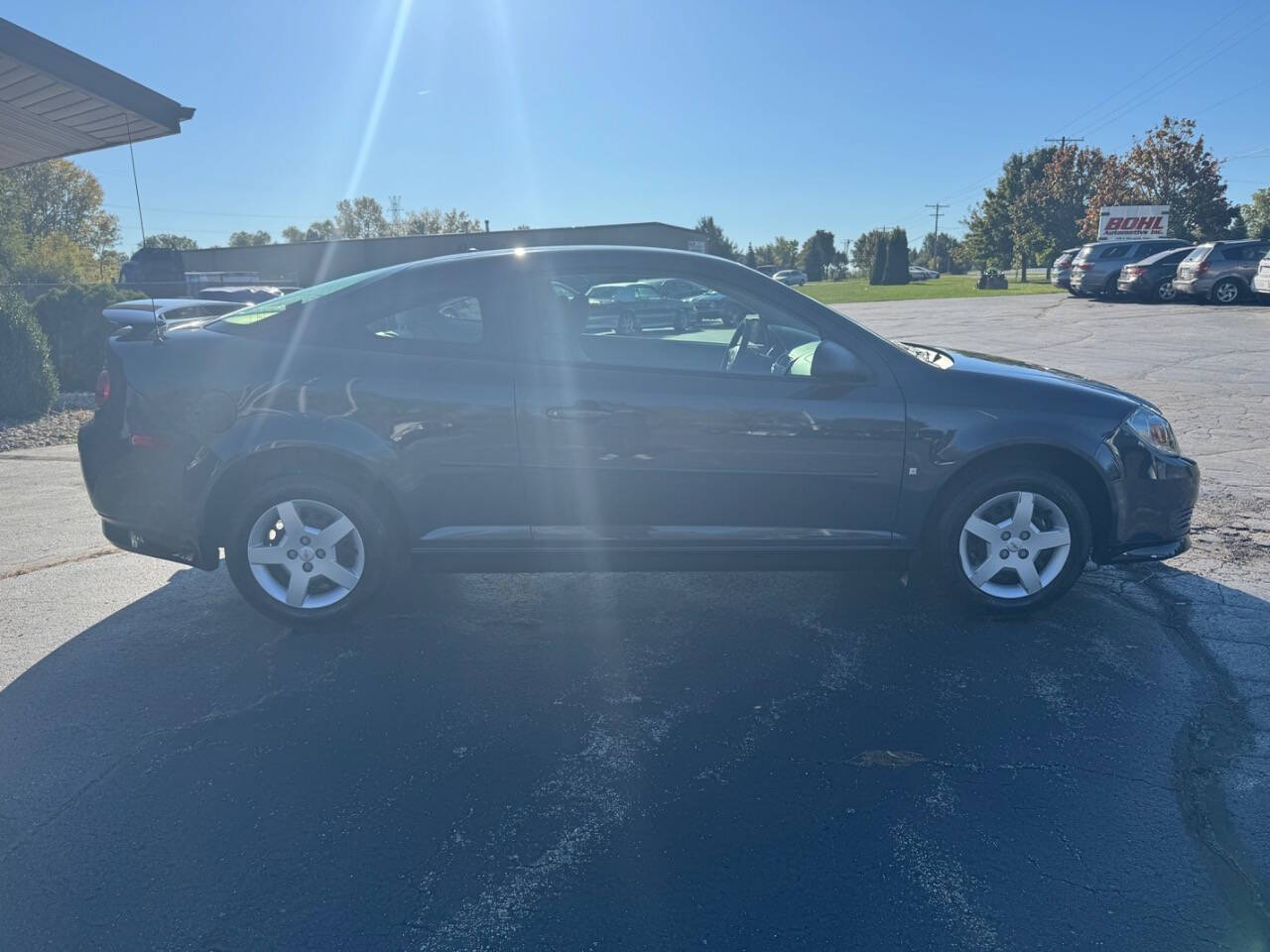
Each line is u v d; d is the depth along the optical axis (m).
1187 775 2.96
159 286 27.03
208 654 3.95
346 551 4.03
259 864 2.59
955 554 4.06
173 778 3.01
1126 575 4.73
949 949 2.23
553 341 4.00
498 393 3.87
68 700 3.55
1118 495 4.02
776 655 3.88
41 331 10.55
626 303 4.12
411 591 4.68
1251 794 2.86
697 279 4.11
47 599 4.62
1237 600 4.38
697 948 2.25
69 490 7.05
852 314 26.53
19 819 2.80
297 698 3.55
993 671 3.70
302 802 2.87
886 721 3.33
